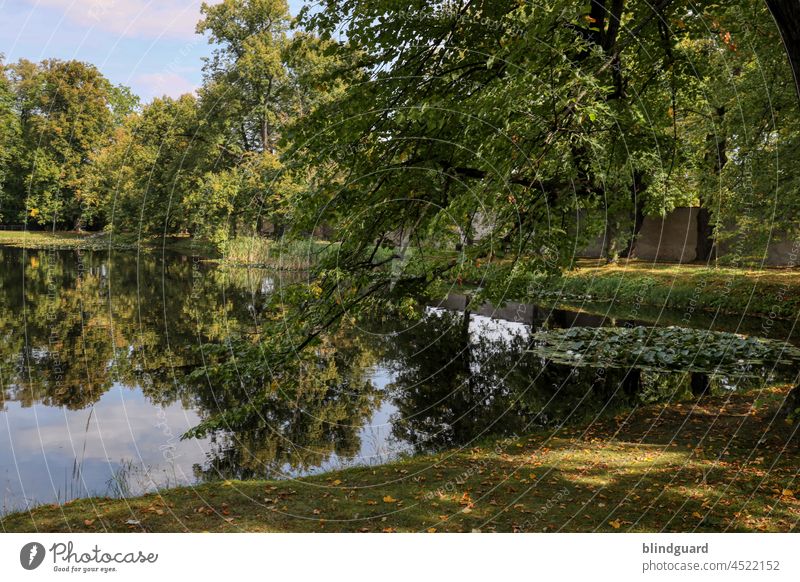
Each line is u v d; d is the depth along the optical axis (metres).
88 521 4.89
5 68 43.38
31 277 27.06
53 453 7.52
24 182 42.25
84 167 42.59
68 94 42.16
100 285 24.52
